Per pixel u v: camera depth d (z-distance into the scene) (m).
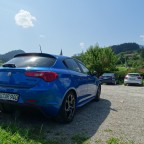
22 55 5.39
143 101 8.73
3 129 4.21
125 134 4.52
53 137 4.14
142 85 24.67
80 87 5.88
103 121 5.41
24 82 4.50
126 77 24.20
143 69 40.66
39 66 4.77
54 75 4.60
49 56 5.19
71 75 5.32
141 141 4.17
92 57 44.00
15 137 3.80
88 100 6.99
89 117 5.75
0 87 4.68
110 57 43.88
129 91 14.02
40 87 4.39
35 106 4.38
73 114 5.34
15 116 4.93
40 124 4.86
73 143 3.91
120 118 5.77
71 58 6.10
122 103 8.05
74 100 5.44
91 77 7.07
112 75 26.36
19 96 4.44
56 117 4.94
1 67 4.92
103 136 4.34
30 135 4.11
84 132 4.52
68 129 4.66
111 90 14.09
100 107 7.12
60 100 4.71
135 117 5.93
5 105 4.70
